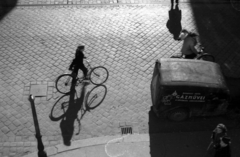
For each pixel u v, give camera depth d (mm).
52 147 10406
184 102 10609
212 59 12719
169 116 11062
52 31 14781
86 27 15047
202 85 10312
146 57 13617
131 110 11609
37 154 10219
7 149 10375
